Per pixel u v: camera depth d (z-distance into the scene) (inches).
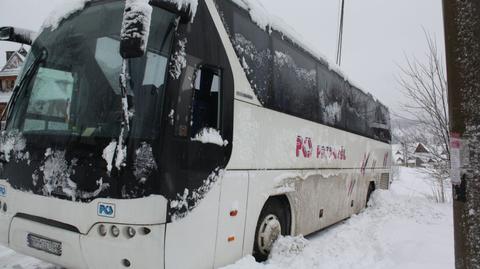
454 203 94.2
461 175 91.9
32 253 147.1
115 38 144.1
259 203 182.4
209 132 150.2
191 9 139.3
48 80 155.2
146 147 126.0
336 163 295.0
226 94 161.2
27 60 172.2
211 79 154.6
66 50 155.6
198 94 146.6
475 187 89.9
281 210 218.5
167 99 131.5
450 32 93.6
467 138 91.0
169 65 134.4
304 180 233.5
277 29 215.6
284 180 206.5
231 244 161.5
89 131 135.3
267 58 198.2
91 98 140.0
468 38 90.5
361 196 371.6
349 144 329.7
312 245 226.5
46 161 141.4
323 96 273.1
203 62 149.3
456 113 92.8
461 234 92.0
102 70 142.1
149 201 123.1
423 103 450.0
